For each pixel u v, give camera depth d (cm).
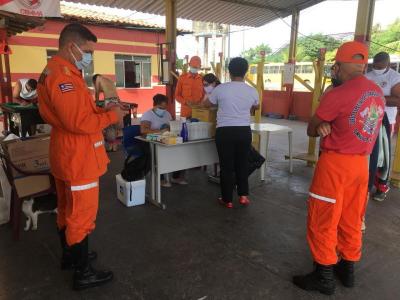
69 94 175
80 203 196
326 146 196
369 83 189
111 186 414
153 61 1222
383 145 340
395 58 1219
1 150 292
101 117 189
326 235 201
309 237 209
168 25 701
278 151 615
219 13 876
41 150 278
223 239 283
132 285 220
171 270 237
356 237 210
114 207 348
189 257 254
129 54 1166
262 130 432
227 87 321
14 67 957
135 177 348
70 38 184
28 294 209
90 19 1034
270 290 216
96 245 271
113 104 204
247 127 331
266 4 842
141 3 740
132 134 377
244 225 309
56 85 174
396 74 326
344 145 189
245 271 237
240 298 208
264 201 369
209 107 375
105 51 1111
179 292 213
